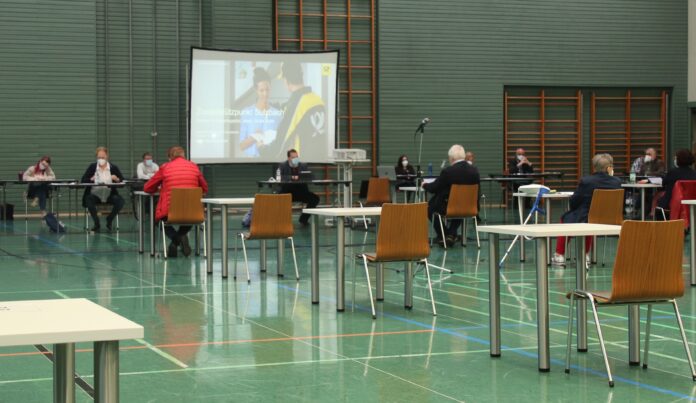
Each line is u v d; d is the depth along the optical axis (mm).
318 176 15398
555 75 16531
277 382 3705
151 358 4184
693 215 6719
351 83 15742
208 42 14930
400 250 5387
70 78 14195
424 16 15938
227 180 15023
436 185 9406
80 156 14281
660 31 16953
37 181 11883
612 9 16734
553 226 4145
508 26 16297
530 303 5922
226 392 3531
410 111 15930
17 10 13945
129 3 14461
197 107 14016
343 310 5609
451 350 4391
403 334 4820
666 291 3740
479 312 5562
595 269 7742
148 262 8297
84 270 7652
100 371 1932
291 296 6266
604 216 7254
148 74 14586
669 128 17094
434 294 6355
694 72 16953
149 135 14609
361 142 15820
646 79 16906
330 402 3375
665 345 4516
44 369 3939
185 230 8828
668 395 3484
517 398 3436
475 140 16219
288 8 15375
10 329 1869
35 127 14062
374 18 15789
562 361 4156
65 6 14148
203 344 4531
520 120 16469
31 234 11141
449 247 9656
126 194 14523
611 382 3627
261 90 14289
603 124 16859
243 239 7117
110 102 14430
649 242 3680
